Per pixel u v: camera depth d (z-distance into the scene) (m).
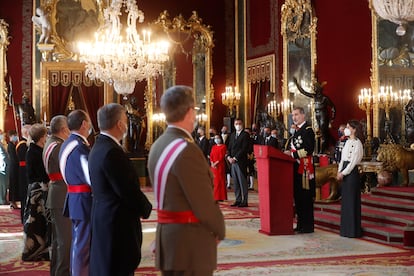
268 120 22.31
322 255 9.84
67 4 24.59
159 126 25.22
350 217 11.51
